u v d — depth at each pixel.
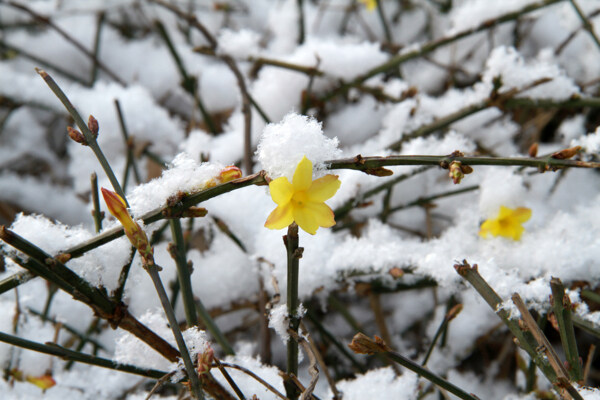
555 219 0.56
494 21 0.60
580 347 0.58
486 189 0.56
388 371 0.52
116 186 0.47
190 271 0.50
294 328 0.48
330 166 0.46
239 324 0.58
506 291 0.50
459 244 0.56
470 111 0.58
